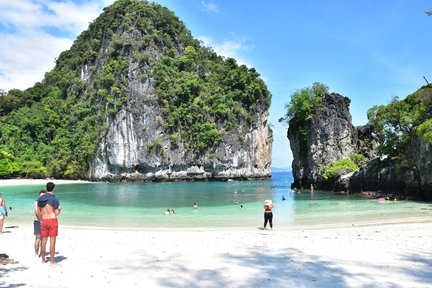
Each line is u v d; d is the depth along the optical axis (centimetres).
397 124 4506
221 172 11400
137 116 10988
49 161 11881
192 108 11762
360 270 1096
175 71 12475
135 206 3841
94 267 1170
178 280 1014
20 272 1104
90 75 13988
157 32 13050
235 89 12662
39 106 14325
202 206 3772
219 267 1151
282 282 985
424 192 3881
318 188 5909
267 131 12988
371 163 4791
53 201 1217
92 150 11088
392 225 2225
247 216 2878
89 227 2333
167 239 1761
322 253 1345
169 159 10988
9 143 12388
